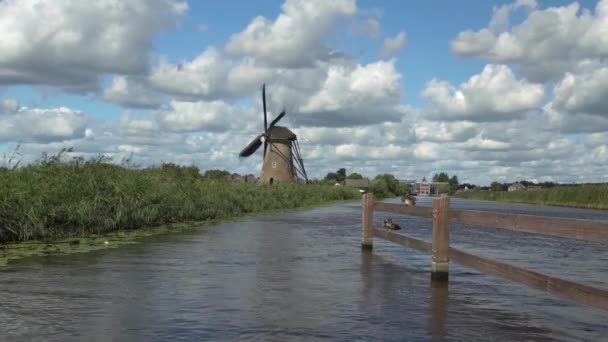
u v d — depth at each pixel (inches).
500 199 4503.0
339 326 229.8
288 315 247.4
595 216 1631.4
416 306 270.5
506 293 306.3
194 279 337.1
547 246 618.5
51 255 436.5
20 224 523.2
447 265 341.4
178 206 836.0
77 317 237.8
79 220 596.4
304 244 557.6
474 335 219.9
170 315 243.8
